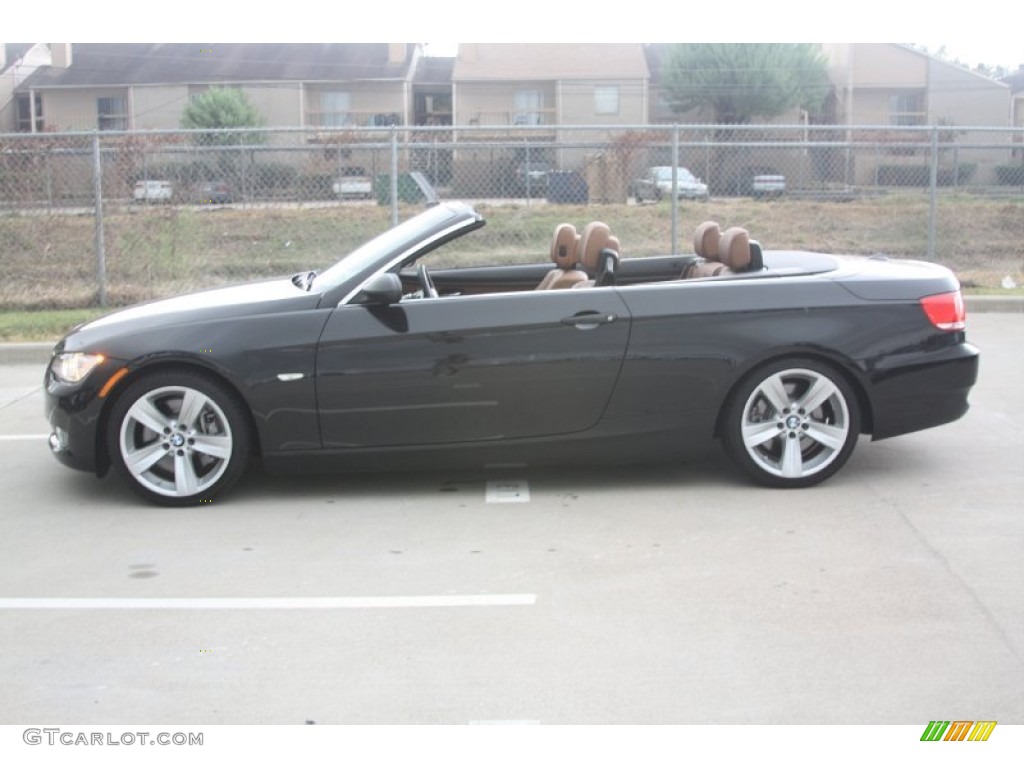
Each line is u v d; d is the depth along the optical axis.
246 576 4.90
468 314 5.80
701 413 5.89
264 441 5.82
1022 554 4.96
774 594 4.57
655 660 4.00
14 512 5.89
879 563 4.88
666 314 5.82
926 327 5.92
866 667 3.91
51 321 11.60
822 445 5.98
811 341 5.82
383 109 48.59
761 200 21.03
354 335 5.77
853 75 50.31
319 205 17.83
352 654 4.10
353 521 5.64
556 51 49.41
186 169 18.11
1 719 3.68
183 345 5.73
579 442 5.92
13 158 15.83
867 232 18.52
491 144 13.34
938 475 6.21
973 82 50.28
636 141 20.81
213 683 3.90
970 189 21.33
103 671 4.01
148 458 5.86
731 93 47.53
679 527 5.43
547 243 16.88
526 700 3.74
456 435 5.88
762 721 3.58
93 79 48.56
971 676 3.83
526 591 4.66
